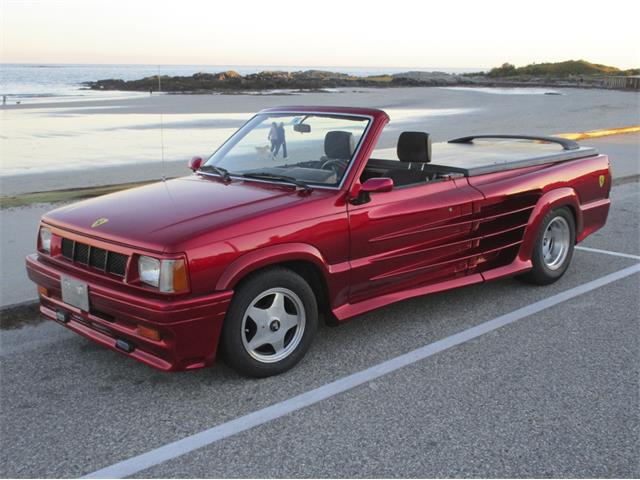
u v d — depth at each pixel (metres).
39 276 3.95
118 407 3.42
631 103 33.00
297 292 3.76
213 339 3.42
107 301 3.46
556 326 4.58
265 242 3.54
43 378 3.75
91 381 3.72
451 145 6.48
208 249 3.34
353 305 4.14
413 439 3.10
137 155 12.94
